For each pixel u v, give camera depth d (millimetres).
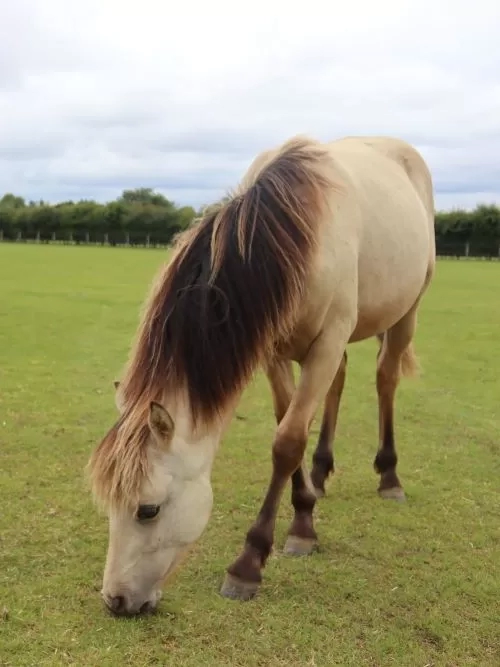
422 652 2607
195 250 2709
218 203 2885
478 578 3195
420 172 4535
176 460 2516
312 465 4516
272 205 2811
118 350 8648
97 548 3305
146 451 2449
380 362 4352
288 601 2918
